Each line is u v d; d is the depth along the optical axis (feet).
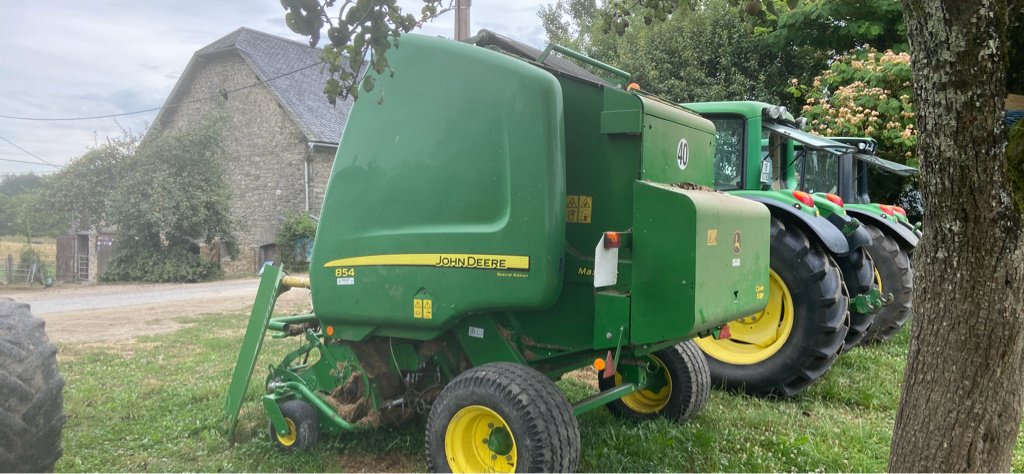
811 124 40.24
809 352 17.89
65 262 75.72
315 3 8.89
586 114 12.55
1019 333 8.22
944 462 8.45
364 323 13.05
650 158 12.18
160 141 68.39
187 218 67.87
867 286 21.44
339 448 14.24
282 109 78.95
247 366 14.98
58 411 10.44
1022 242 8.07
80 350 26.14
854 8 40.91
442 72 12.33
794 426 15.87
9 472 9.67
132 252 68.08
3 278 70.28
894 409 17.53
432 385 13.97
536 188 11.24
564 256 11.69
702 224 11.13
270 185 80.64
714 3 49.88
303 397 14.38
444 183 12.11
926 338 8.68
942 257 8.43
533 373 11.28
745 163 21.71
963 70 7.73
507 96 11.60
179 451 14.39
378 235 12.72
